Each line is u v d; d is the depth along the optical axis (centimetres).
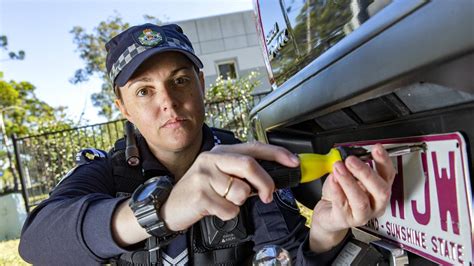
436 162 71
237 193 62
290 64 116
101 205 80
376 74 63
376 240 92
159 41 115
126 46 117
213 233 118
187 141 121
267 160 70
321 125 117
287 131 128
